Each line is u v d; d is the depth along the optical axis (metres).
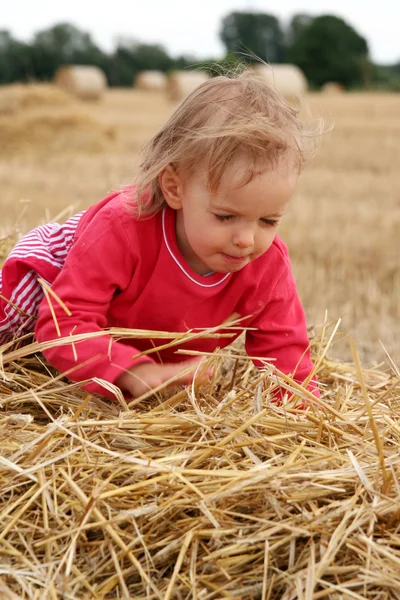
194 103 2.49
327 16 65.44
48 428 2.20
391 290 6.32
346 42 65.19
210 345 2.87
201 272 2.70
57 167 14.27
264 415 2.26
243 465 2.09
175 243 2.62
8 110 17.41
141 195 2.59
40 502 2.02
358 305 5.88
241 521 1.97
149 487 2.01
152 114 28.77
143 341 2.78
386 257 7.27
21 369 2.58
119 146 17.94
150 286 2.66
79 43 69.19
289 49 67.38
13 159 15.55
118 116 27.33
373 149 17.59
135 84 51.78
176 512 1.96
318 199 10.73
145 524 1.95
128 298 2.69
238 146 2.29
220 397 2.58
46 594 1.76
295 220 8.85
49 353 2.48
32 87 18.16
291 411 2.33
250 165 2.30
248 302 2.80
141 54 72.31
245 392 2.36
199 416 2.22
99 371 2.39
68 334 2.47
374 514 1.94
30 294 2.78
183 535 1.90
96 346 2.42
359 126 23.42
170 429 2.22
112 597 1.83
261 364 2.83
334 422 2.35
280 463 2.13
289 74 34.53
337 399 2.51
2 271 2.82
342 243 7.70
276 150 2.33
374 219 9.13
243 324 2.87
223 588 1.81
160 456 2.14
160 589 1.84
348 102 33.91
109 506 1.95
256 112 2.41
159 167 2.50
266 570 1.82
